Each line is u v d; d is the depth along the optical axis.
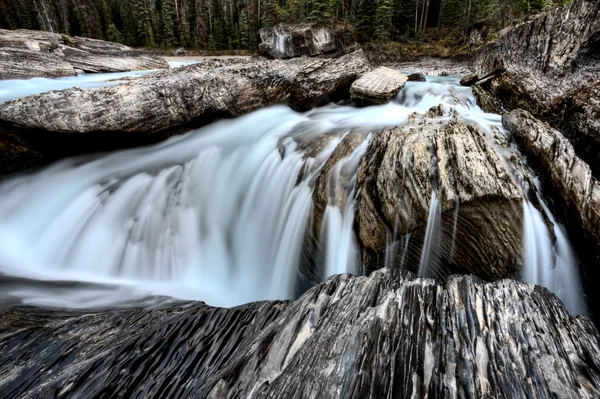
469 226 3.93
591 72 6.09
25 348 2.92
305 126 8.41
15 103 6.29
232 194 6.83
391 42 35.22
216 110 8.25
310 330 2.71
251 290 5.67
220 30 50.47
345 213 5.01
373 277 3.39
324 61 11.02
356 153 5.73
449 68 26.69
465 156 4.28
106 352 2.80
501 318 2.72
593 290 3.96
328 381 2.18
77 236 6.07
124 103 6.84
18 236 6.06
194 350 2.83
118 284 5.23
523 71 8.18
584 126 5.57
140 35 50.12
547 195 4.57
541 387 2.11
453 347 2.45
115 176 6.86
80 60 21.48
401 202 4.26
